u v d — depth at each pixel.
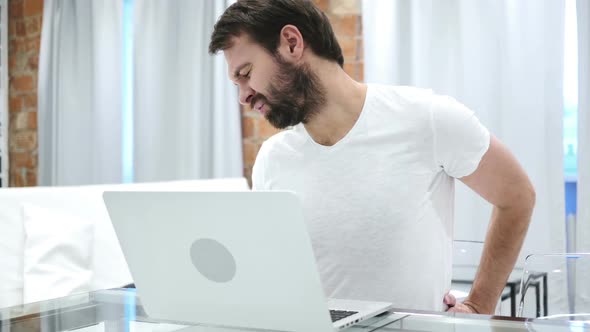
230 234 0.92
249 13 1.25
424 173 1.34
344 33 3.14
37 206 2.33
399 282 1.35
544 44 2.65
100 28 3.70
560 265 1.15
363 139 1.35
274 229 0.88
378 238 1.35
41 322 0.99
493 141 1.32
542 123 2.65
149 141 3.58
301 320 0.92
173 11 3.53
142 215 0.99
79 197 2.46
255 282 0.93
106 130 3.72
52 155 3.87
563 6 2.62
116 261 2.50
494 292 1.40
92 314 1.05
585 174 2.57
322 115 1.35
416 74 2.91
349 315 0.96
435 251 1.37
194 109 3.47
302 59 1.29
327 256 1.39
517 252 1.39
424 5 2.90
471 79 2.79
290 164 1.44
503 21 2.71
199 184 2.92
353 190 1.36
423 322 0.93
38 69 4.00
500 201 1.35
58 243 2.29
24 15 4.05
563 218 2.62
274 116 1.32
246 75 1.29
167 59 3.54
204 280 0.98
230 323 0.99
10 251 2.25
